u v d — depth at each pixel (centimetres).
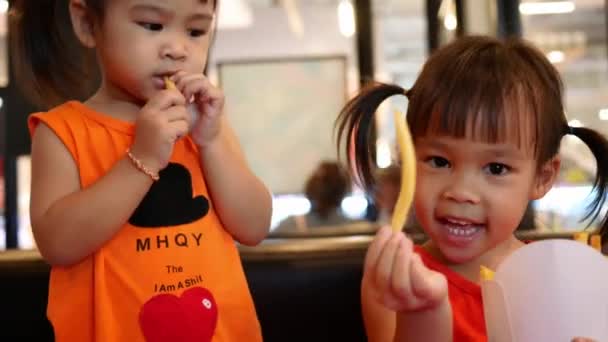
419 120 86
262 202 95
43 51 99
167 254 83
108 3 81
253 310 90
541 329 65
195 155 91
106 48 83
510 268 67
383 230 63
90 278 82
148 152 80
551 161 91
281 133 564
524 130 83
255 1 597
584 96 478
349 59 567
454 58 88
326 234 284
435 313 66
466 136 82
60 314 83
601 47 487
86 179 84
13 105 321
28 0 98
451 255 87
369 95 101
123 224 82
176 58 82
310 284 116
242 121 567
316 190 373
